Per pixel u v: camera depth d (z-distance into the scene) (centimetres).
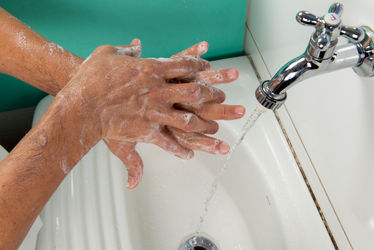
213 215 70
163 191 72
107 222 55
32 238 52
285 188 61
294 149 65
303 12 36
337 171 53
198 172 75
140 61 46
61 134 42
